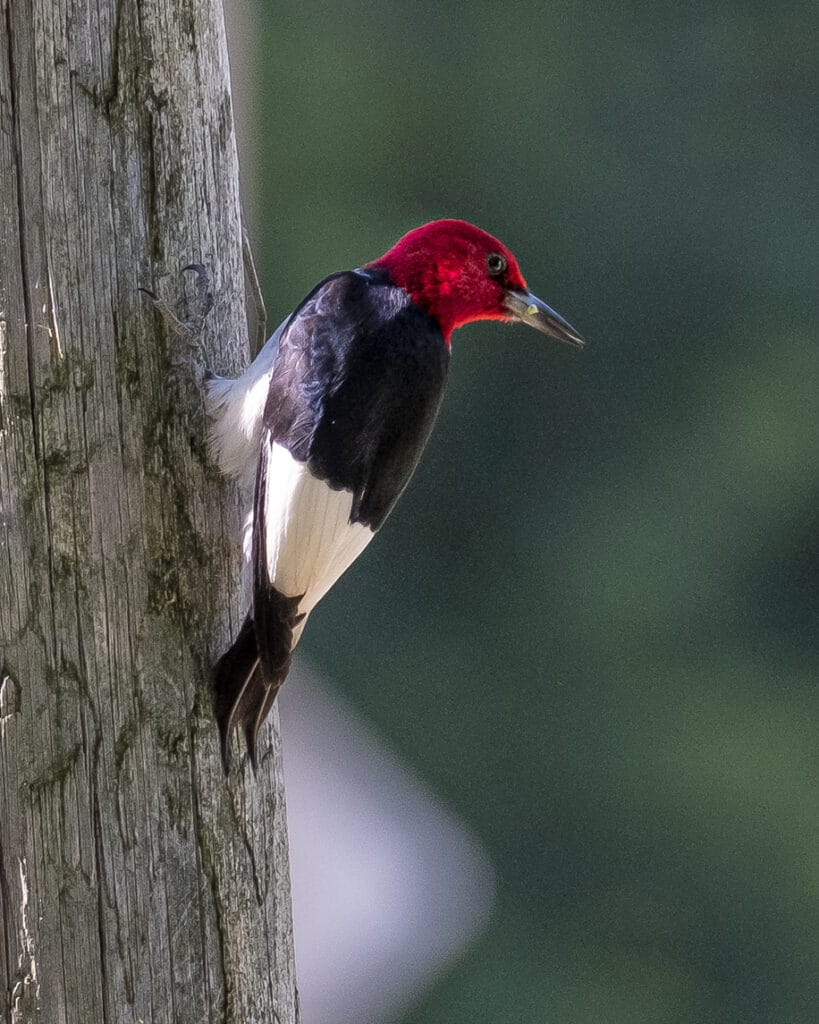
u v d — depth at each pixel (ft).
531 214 55.11
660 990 50.98
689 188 54.29
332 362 19.33
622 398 54.60
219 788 17.97
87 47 17.19
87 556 17.13
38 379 16.85
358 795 41.04
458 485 55.83
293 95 54.34
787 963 51.06
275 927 18.72
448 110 54.90
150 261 17.84
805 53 53.47
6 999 16.60
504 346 55.26
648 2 54.39
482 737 54.03
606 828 52.65
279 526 18.40
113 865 17.11
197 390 18.26
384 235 54.75
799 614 52.44
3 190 16.69
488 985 50.29
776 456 52.75
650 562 53.42
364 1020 35.04
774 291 53.31
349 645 55.11
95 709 17.10
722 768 52.01
